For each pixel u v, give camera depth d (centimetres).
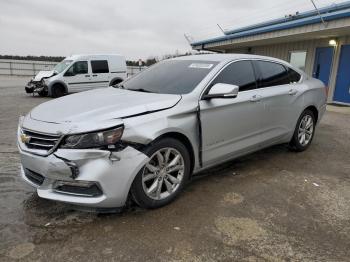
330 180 429
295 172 454
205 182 411
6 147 556
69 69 1478
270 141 477
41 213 325
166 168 338
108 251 266
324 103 582
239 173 445
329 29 1100
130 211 332
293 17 1385
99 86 1583
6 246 270
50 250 266
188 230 299
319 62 1371
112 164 289
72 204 298
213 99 377
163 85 405
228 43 1744
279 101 473
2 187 386
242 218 323
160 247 273
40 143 301
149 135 308
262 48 1762
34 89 1445
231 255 265
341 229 308
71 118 302
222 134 393
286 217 327
